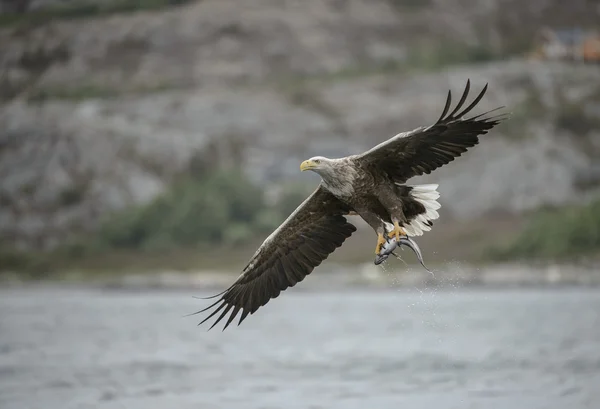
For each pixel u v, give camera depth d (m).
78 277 70.88
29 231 86.50
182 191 81.81
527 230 62.84
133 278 66.12
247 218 78.69
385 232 10.62
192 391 17.70
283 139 94.25
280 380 18.83
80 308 42.50
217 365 21.42
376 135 94.81
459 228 72.31
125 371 20.62
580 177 83.56
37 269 74.94
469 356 21.78
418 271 56.22
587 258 57.84
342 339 26.67
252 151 93.25
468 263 61.38
